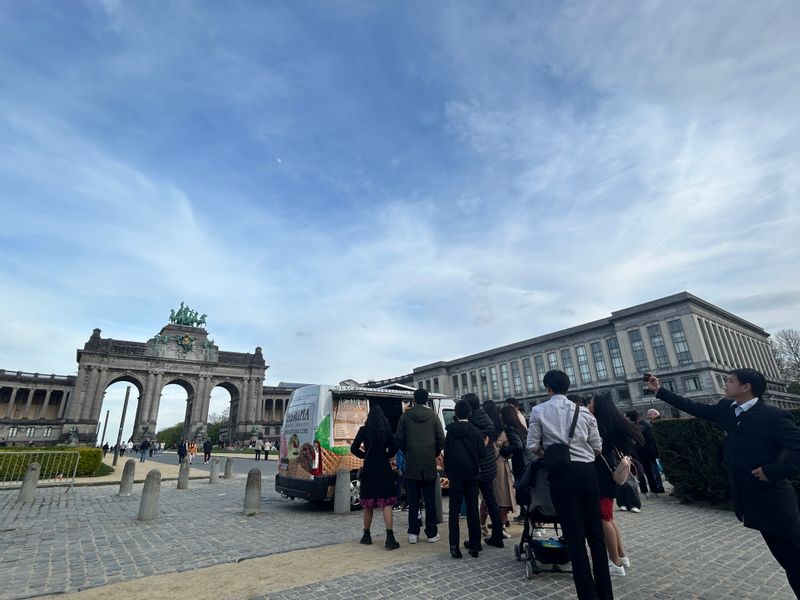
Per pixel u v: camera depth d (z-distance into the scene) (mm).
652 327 62188
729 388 4488
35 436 77188
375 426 7457
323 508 11242
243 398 93500
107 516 10336
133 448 66688
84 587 5277
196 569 5934
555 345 75188
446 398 13602
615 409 5938
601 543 4496
